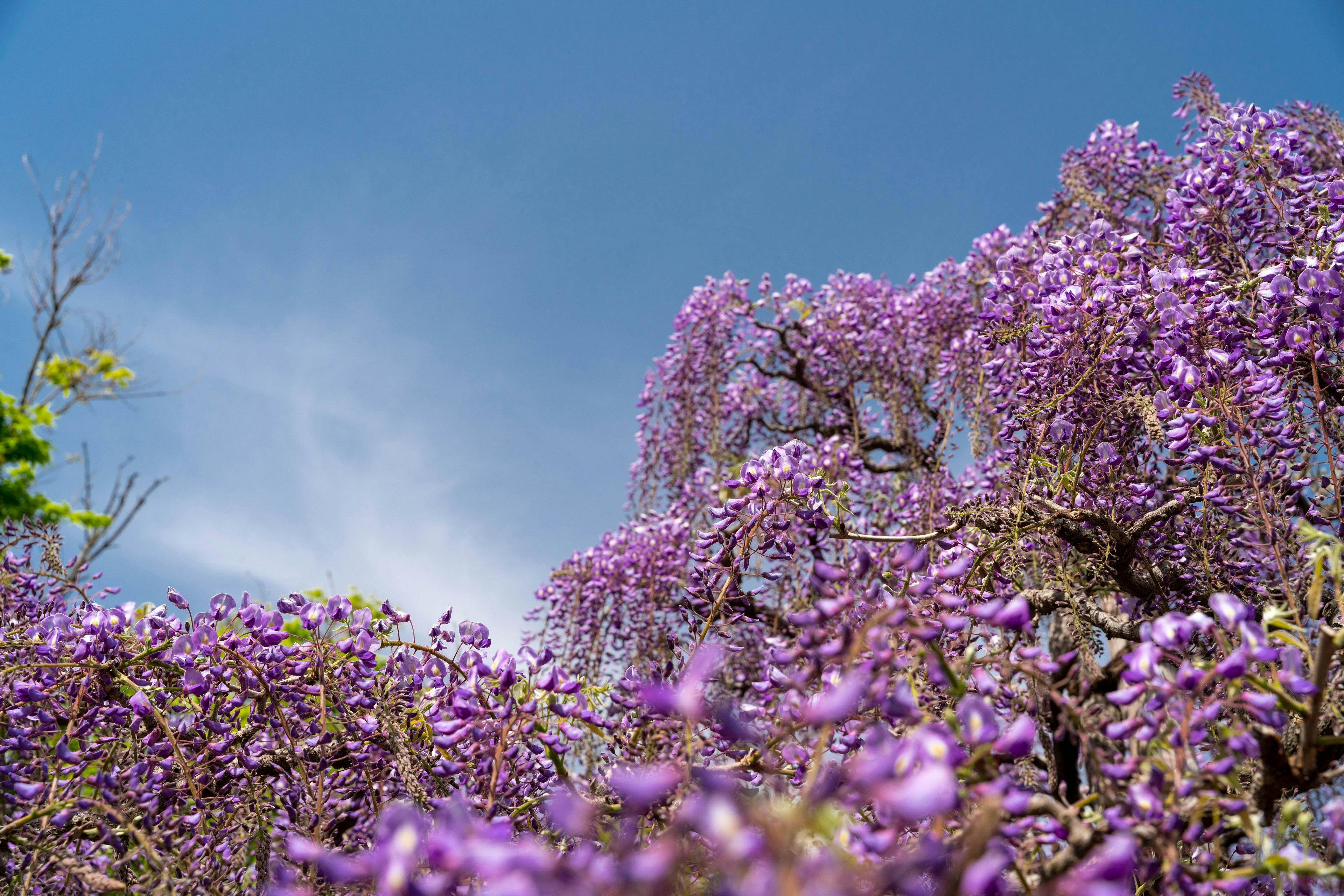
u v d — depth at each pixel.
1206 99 4.68
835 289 7.05
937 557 2.99
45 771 2.28
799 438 7.02
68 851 1.94
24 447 8.39
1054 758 2.49
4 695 2.33
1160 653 1.53
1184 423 2.65
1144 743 1.52
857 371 6.72
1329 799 1.79
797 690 1.64
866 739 1.38
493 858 0.95
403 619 2.39
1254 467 2.54
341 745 2.25
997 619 1.54
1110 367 3.20
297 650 2.38
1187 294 3.05
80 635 2.41
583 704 2.20
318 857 1.09
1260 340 2.86
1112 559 3.07
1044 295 3.37
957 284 6.74
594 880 0.92
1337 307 2.72
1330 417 2.72
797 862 0.88
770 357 7.05
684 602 2.55
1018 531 2.87
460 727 1.90
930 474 5.56
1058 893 1.08
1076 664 1.59
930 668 1.63
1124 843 1.08
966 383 5.09
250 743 2.46
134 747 2.19
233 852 2.14
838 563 2.84
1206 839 1.58
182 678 2.38
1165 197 5.01
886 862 1.21
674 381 6.70
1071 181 5.40
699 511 5.30
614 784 1.10
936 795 0.84
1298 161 3.42
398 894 1.01
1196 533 2.95
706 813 0.90
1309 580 2.51
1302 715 1.48
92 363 10.15
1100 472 3.13
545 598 5.14
